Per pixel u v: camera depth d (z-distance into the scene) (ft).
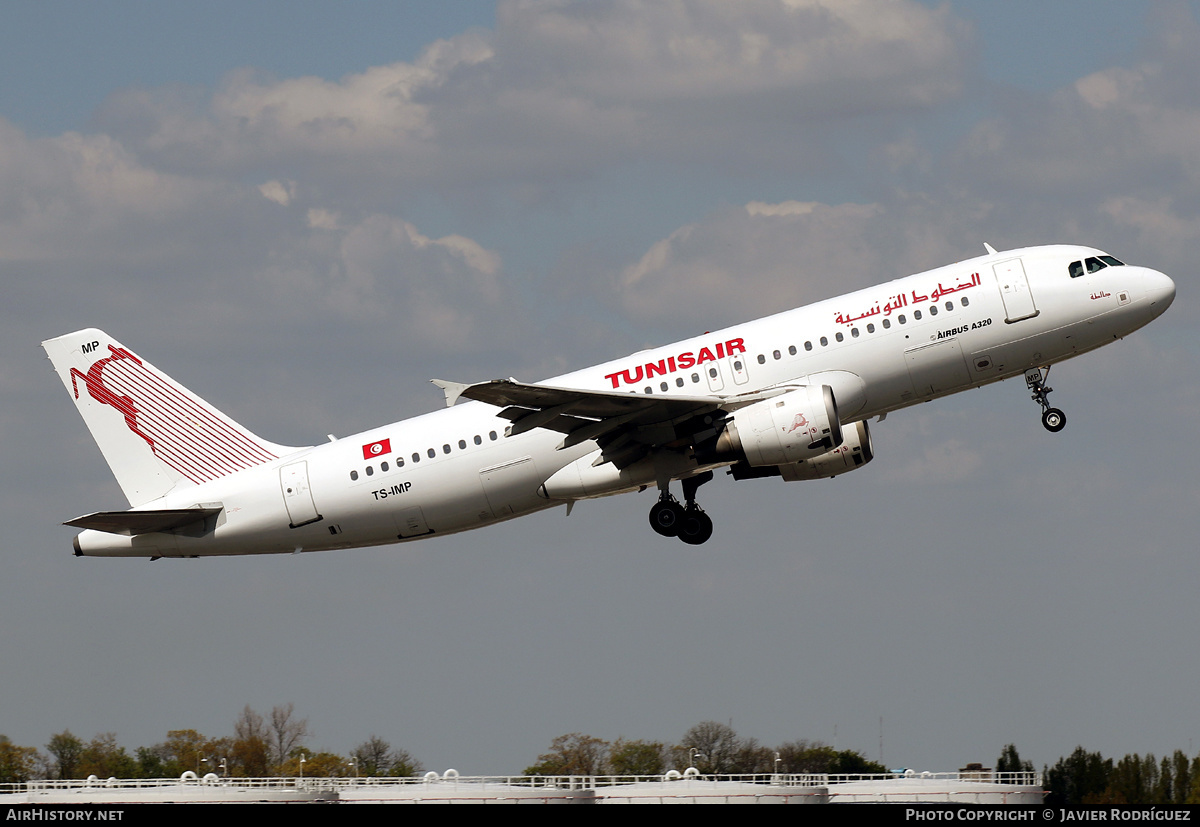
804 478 461.78
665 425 424.87
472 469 440.86
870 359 421.59
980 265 426.10
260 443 473.67
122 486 477.77
